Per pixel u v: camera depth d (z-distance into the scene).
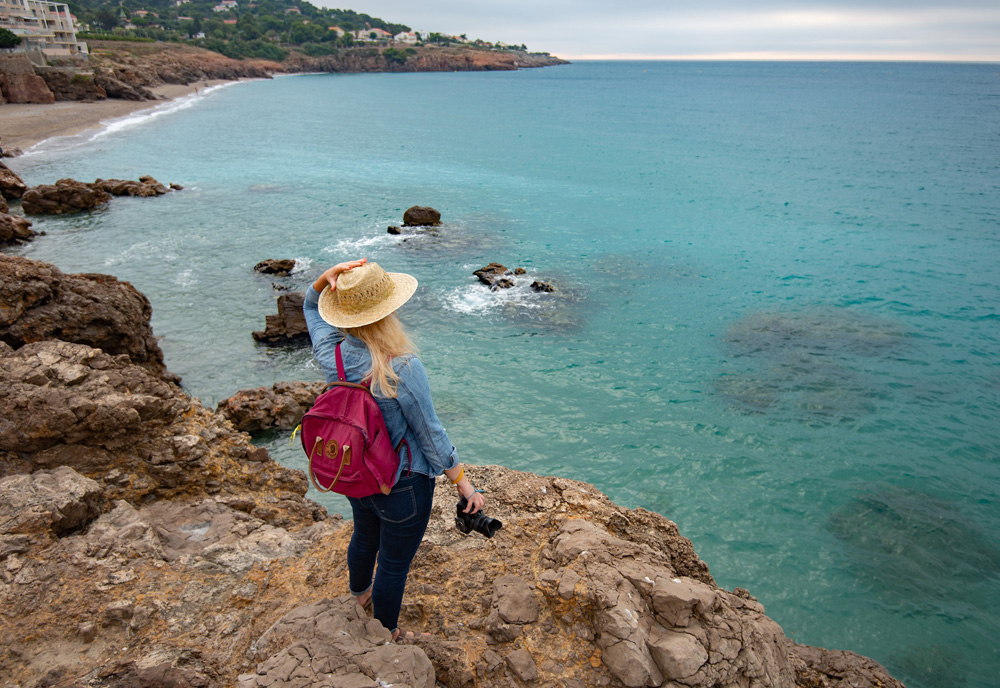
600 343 22.03
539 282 26.77
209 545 4.41
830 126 96.81
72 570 3.84
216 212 38.00
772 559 12.73
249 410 15.33
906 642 10.92
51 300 12.85
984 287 28.33
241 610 3.72
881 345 22.34
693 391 19.06
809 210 43.03
